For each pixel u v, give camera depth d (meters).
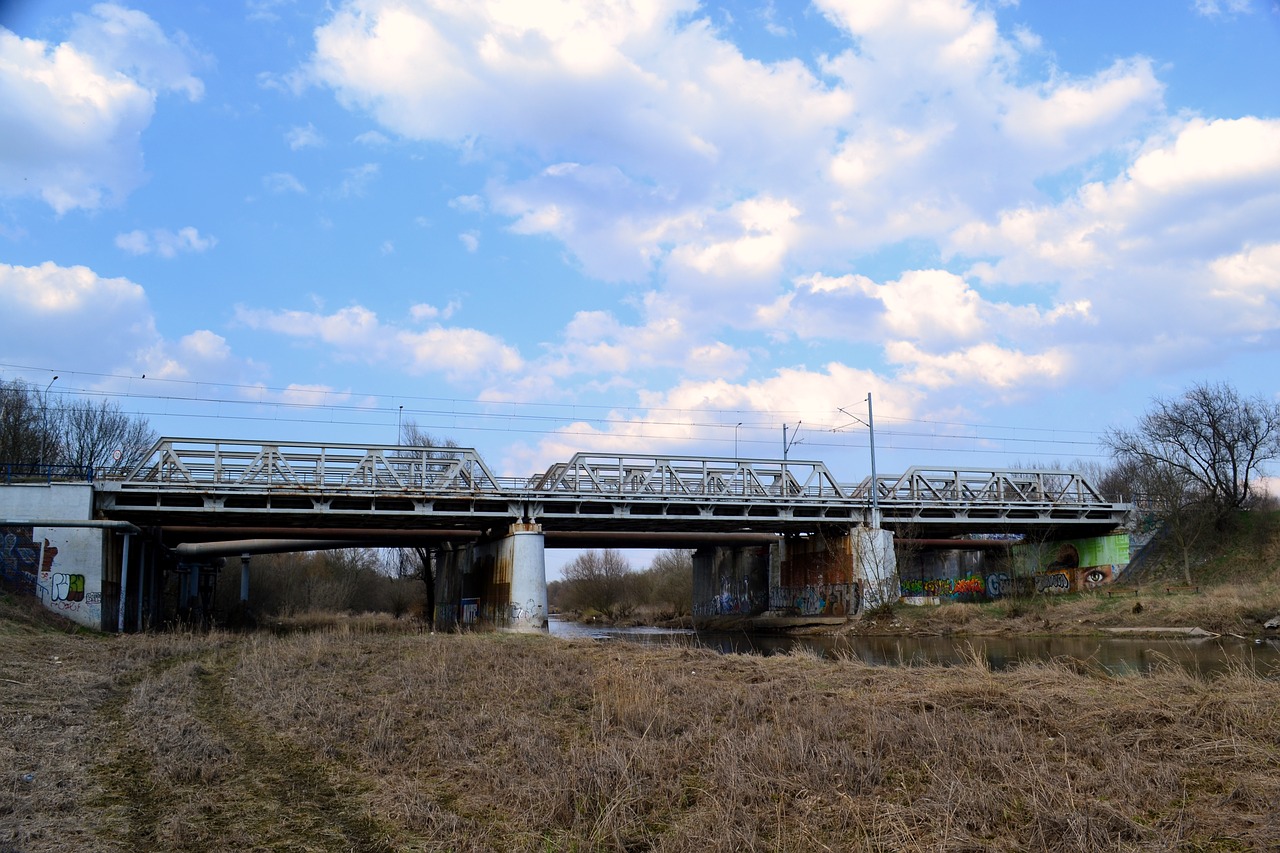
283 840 9.85
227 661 27.30
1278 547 57.06
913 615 59.09
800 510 62.22
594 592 102.56
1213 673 24.62
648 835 10.09
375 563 104.94
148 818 10.47
